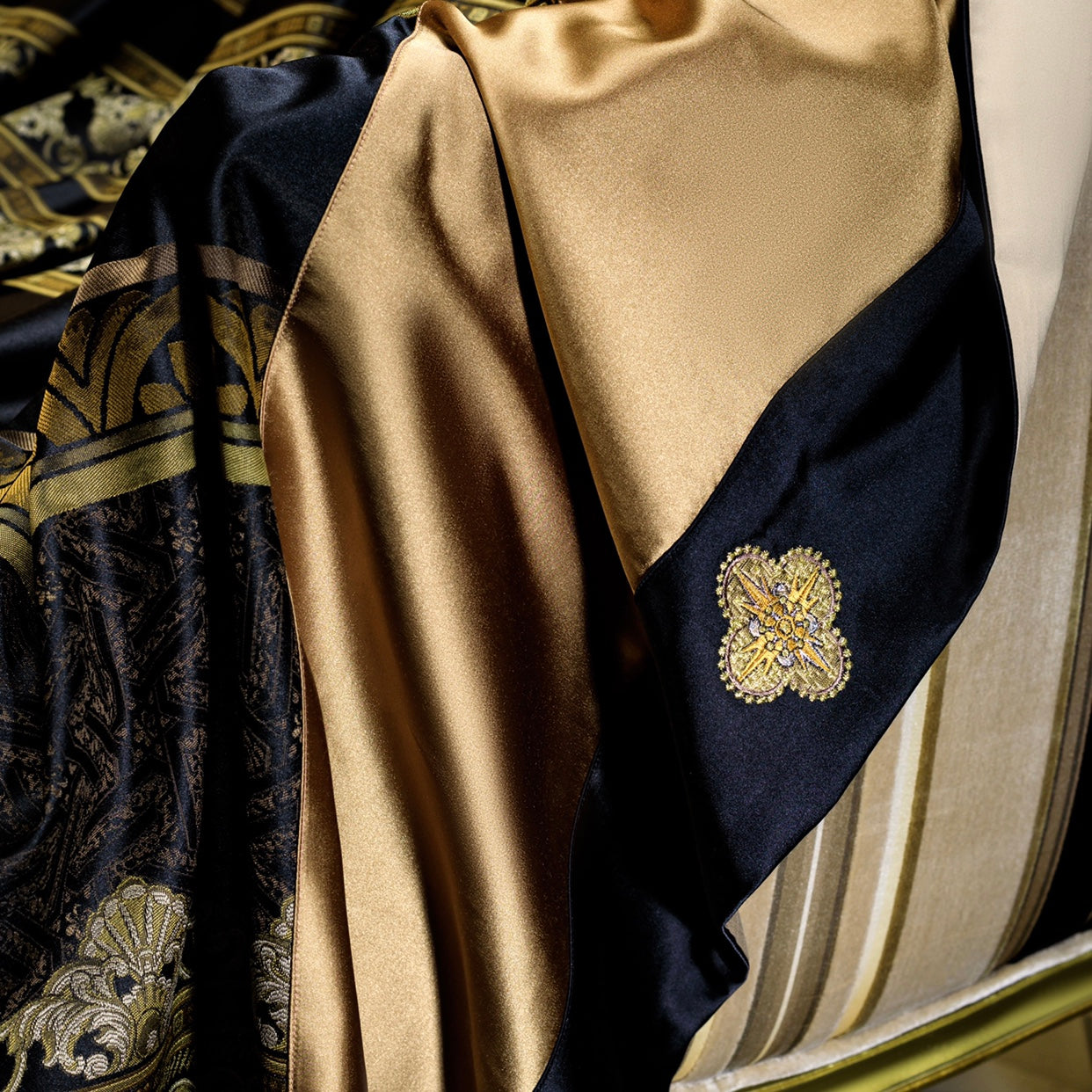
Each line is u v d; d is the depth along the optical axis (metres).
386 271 1.28
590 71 1.28
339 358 1.28
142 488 1.30
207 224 1.26
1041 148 1.35
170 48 2.22
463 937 1.34
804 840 1.44
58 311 1.54
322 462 1.31
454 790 1.32
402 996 1.36
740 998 1.47
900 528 1.32
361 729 1.34
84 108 2.13
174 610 1.30
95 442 1.29
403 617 1.31
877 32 1.34
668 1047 1.36
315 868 1.34
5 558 1.30
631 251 1.27
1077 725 1.54
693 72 1.29
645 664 1.34
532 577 1.33
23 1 2.17
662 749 1.35
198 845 1.32
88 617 1.29
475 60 1.28
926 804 1.49
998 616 1.46
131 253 1.28
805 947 1.48
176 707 1.30
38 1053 1.29
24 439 1.36
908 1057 1.62
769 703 1.29
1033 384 1.37
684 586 1.28
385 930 1.36
